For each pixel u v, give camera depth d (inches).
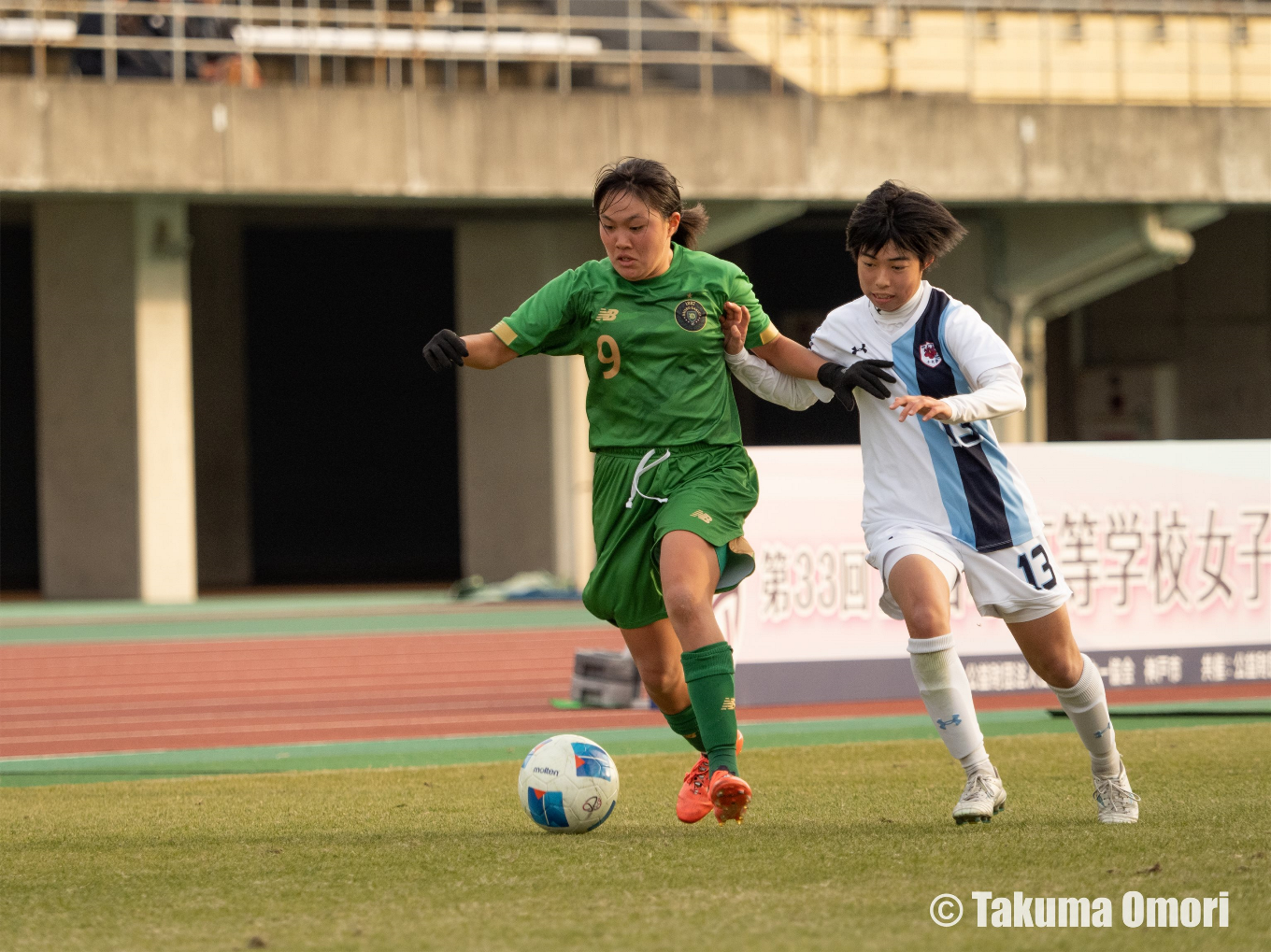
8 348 3602.4
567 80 2783.0
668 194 623.2
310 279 3745.1
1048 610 606.5
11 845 642.2
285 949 431.8
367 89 2556.6
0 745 1144.8
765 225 2800.2
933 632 603.2
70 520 2792.8
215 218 3489.2
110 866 581.3
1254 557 1224.2
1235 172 2834.6
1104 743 622.5
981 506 606.9
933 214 603.2
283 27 2910.9
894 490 620.7
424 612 2480.3
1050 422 3870.6
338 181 2546.8
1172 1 3142.2
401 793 808.3
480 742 1122.7
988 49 3127.5
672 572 607.2
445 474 3865.7
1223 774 793.6
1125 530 1200.8
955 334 610.9
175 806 772.0
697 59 2785.4
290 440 3769.7
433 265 3799.2
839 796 751.1
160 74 2719.0
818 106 2687.0
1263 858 536.4
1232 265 3597.4
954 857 546.0
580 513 2891.2
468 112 2581.2
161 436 2704.2
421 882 527.5
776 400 665.0
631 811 712.4
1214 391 3631.9
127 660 1771.7
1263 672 1221.1
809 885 503.2
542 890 505.7
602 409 645.3
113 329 2765.7
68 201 2760.8
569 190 2608.3
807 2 2918.3
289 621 2313.0
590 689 1318.9
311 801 782.5
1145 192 2807.6
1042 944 423.5
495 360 641.6
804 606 1189.7
